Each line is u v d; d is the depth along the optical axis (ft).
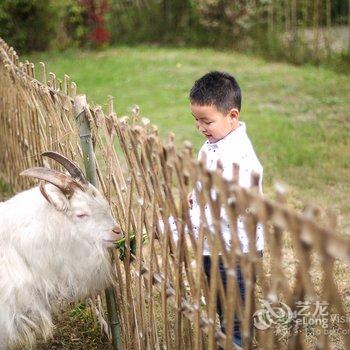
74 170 17.44
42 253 17.37
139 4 92.63
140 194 16.08
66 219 17.31
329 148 42.06
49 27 81.92
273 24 80.28
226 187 11.18
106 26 91.15
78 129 18.49
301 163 39.37
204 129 17.08
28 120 27.22
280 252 10.32
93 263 17.66
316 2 74.64
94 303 22.39
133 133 15.07
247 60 76.84
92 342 21.94
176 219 14.03
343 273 25.13
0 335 17.61
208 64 74.38
